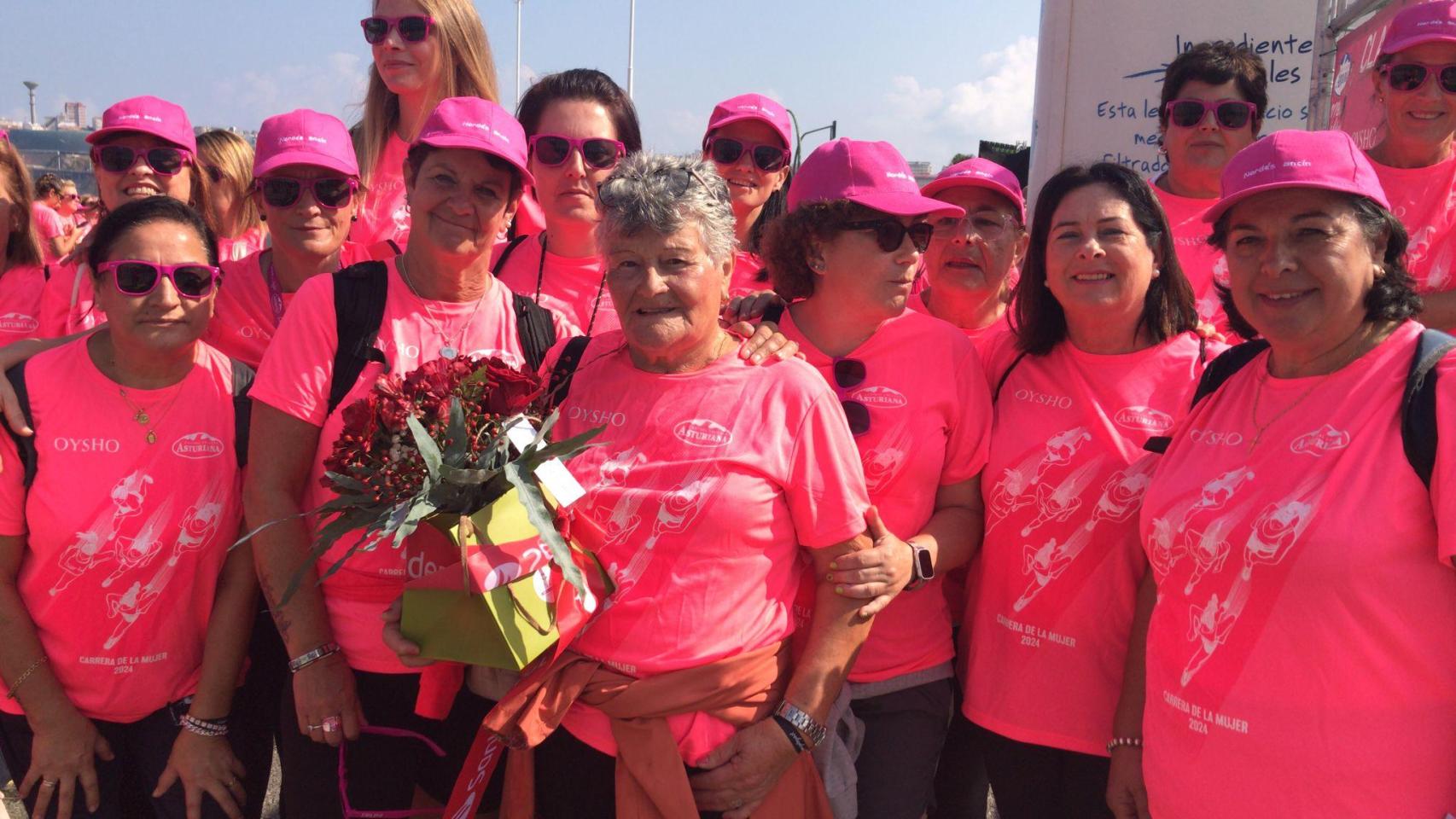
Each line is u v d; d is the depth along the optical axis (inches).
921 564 109.1
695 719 98.1
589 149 149.8
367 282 115.1
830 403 103.4
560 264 156.1
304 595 111.8
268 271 154.6
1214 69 163.3
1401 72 154.1
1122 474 109.8
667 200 95.7
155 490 116.0
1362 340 86.9
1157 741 94.7
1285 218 85.8
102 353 117.9
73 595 115.2
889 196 111.7
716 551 97.9
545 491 96.0
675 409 101.0
